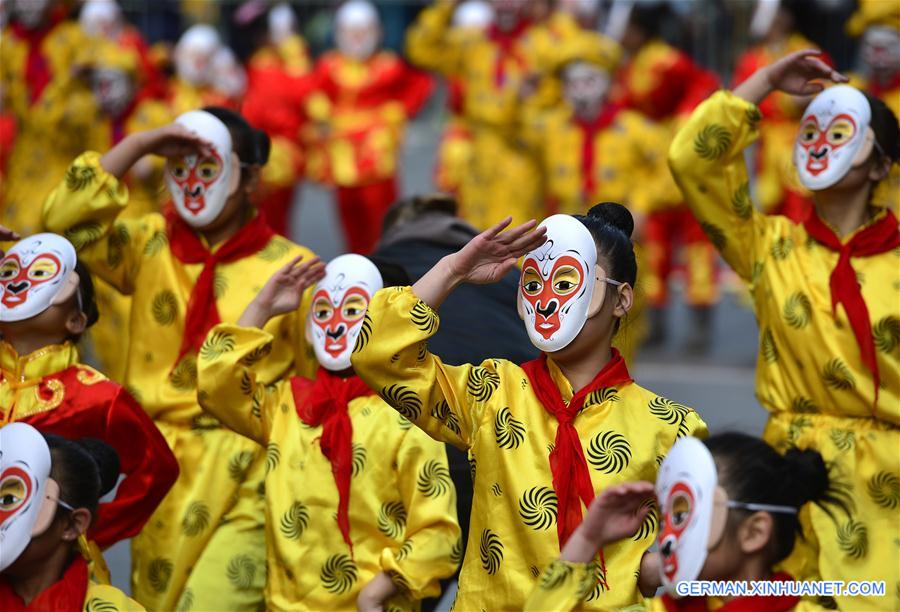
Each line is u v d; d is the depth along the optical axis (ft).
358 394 42.50
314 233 128.98
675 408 36.06
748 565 30.63
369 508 41.55
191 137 46.16
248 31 113.09
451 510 41.09
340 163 107.04
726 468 30.55
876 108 45.19
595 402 35.65
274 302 43.16
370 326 35.22
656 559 34.47
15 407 41.81
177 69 104.63
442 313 47.39
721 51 113.60
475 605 35.65
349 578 41.55
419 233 50.55
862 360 44.45
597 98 90.94
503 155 100.78
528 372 36.24
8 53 84.74
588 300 35.19
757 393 47.11
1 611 34.83
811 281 45.52
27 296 41.55
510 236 35.01
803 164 45.60
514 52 100.37
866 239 45.16
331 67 108.06
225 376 41.81
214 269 47.32
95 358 71.05
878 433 44.60
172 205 48.60
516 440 35.53
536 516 34.94
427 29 102.58
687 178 46.42
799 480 31.45
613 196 90.94
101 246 47.65
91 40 84.69
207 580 44.86
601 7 130.52
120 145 46.70
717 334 102.12
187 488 46.01
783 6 98.22
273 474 42.50
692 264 95.30
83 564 35.70
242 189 47.75
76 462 35.37
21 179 85.15
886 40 83.97
